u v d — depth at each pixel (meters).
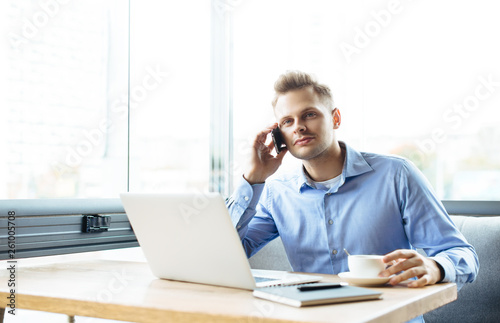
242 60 2.79
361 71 2.52
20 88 1.96
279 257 2.21
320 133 1.66
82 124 2.18
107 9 2.30
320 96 1.68
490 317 1.80
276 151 1.72
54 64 2.08
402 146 2.43
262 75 2.79
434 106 2.36
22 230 1.76
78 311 1.12
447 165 2.34
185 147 2.60
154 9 2.47
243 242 1.77
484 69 2.26
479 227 1.88
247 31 2.78
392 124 2.45
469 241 1.88
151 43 2.46
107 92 2.29
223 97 2.75
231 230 1.14
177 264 1.32
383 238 1.64
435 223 1.57
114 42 2.32
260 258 2.25
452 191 2.32
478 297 1.83
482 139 2.27
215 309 0.99
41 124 2.03
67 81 2.13
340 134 2.55
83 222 1.98
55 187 2.08
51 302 1.16
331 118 1.71
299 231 1.75
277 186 1.82
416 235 1.60
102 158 2.26
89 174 2.21
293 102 1.67
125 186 2.35
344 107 2.55
